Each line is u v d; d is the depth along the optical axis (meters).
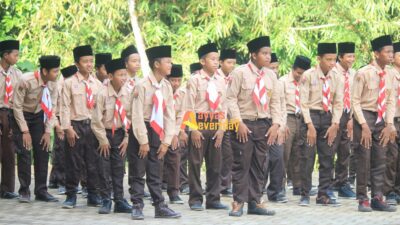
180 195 15.74
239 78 12.65
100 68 14.70
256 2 21.45
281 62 22.12
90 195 13.86
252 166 12.94
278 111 12.79
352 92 13.66
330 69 14.18
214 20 21.81
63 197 14.98
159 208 12.61
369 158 13.64
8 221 12.31
